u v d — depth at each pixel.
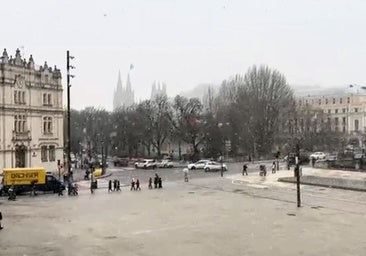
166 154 154.12
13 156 81.81
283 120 137.12
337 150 133.25
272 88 138.00
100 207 47.25
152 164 106.31
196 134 128.38
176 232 34.62
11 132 81.44
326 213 42.16
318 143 139.00
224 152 128.38
